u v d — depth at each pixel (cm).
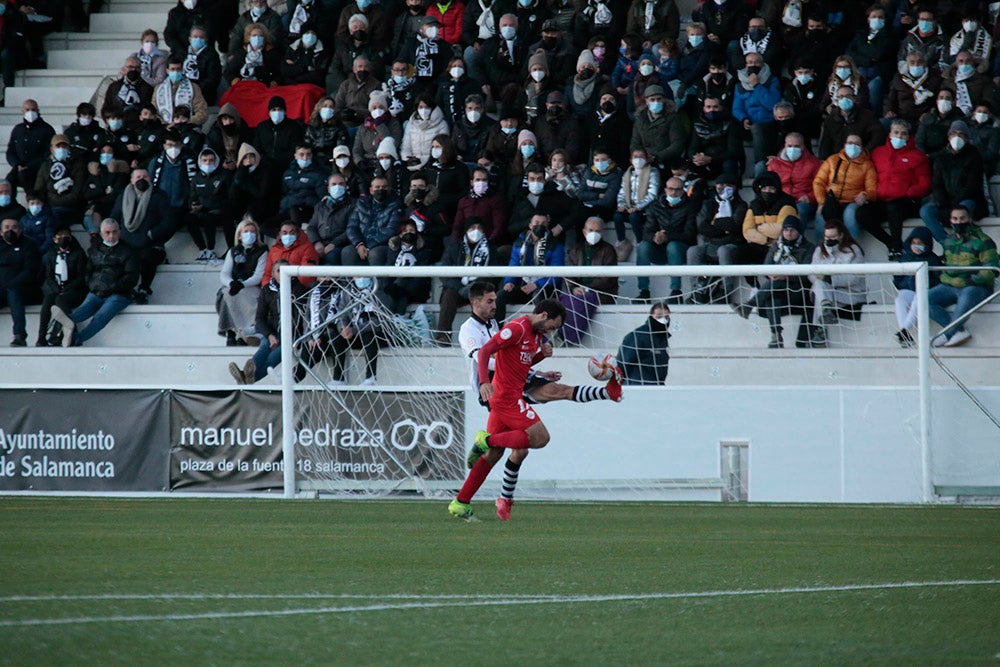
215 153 5591
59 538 2677
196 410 4191
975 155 5062
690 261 5112
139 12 7012
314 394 4116
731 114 5453
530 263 5047
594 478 4022
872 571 2127
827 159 5134
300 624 1577
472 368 3158
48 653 1387
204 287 5666
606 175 5297
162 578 2005
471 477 3161
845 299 4809
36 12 6762
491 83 5812
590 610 1700
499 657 1379
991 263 4884
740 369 4788
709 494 3984
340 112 5744
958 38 5488
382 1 6116
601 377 3056
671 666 1335
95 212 5612
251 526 2983
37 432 4281
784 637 1507
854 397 3938
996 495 3875
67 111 6456
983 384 4731
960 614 1680
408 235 5103
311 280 4991
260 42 6044
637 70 5591
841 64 5262
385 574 2067
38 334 5478
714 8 5678
